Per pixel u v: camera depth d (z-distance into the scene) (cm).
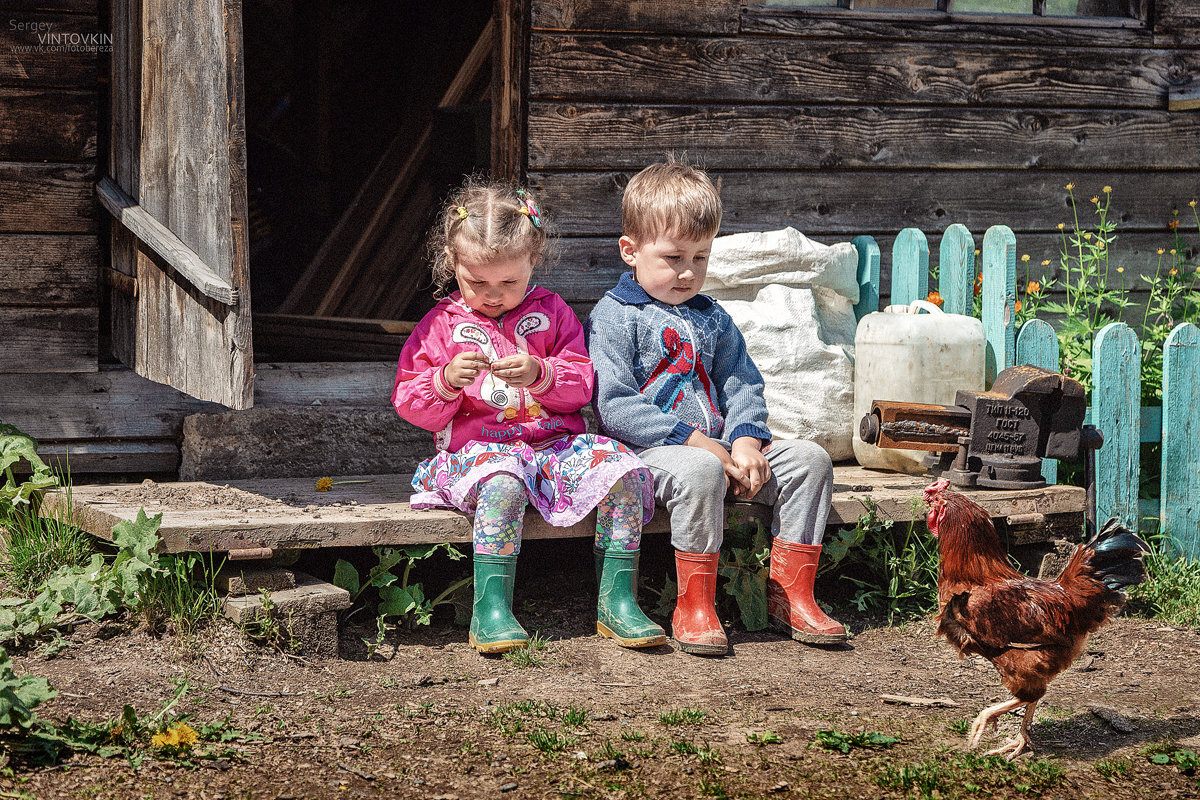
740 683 328
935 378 447
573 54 484
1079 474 491
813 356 465
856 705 313
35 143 436
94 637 329
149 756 256
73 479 450
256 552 337
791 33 512
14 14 429
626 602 362
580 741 277
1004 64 543
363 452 466
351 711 294
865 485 429
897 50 528
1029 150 553
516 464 353
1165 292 584
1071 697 328
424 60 856
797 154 520
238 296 355
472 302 368
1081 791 261
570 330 386
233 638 329
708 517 357
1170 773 272
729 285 470
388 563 362
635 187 389
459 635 368
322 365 473
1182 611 411
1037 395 422
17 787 236
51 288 443
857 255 502
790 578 377
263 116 880
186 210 385
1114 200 571
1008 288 465
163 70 395
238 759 260
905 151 535
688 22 497
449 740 276
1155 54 565
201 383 384
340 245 779
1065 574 282
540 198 487
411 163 786
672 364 390
